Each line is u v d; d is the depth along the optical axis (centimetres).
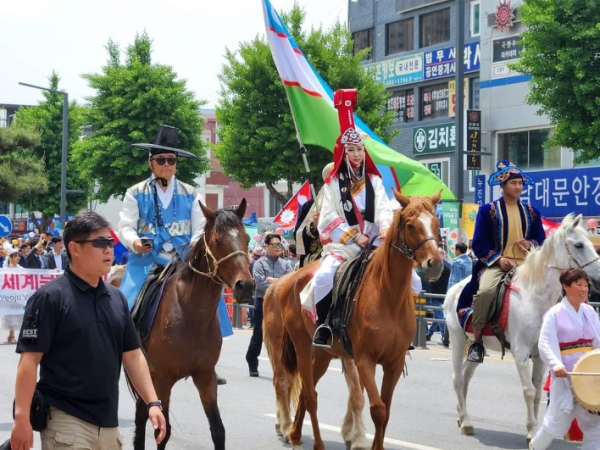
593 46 2216
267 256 1384
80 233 469
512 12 2948
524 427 973
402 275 728
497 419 1020
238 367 1478
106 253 472
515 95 2956
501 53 3005
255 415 1037
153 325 713
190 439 903
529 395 871
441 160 3431
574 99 2295
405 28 3731
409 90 3684
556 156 2856
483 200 2658
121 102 3528
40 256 2083
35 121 4903
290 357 873
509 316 891
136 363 494
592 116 2291
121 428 962
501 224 932
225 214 697
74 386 462
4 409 1052
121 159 3528
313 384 833
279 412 916
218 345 712
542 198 2272
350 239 808
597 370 667
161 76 3584
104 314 475
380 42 3841
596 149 2286
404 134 3675
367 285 754
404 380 1322
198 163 3694
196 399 1156
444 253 1856
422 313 1761
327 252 816
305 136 1246
